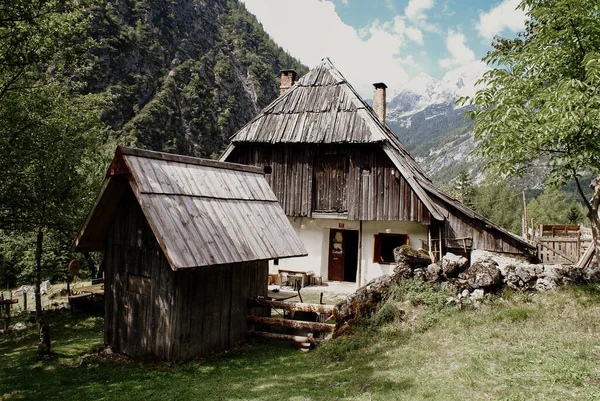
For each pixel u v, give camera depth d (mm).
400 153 18656
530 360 5949
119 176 8320
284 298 10469
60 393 6840
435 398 5152
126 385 7051
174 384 6949
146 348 8430
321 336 9047
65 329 12602
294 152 17328
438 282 8836
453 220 15961
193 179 9094
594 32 7211
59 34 12109
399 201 15914
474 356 6277
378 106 21703
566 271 8625
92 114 16266
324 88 18047
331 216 16719
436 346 6910
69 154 14078
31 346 10812
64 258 23703
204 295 8586
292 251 9812
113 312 9219
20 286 28531
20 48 11078
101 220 9164
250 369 7582
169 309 8031
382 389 5688
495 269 8617
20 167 12688
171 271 8078
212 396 6227
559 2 7145
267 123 17625
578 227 21656
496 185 55562
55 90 14594
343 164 16906
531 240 20281
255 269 10070
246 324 9633
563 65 7691
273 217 10234
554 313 7449
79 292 15984
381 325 8102
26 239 18484
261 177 11031
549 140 7180
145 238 8617
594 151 7094
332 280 17969
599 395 4828
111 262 9336
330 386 6172
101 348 9383
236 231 8922
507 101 7664
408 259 9195
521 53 7836
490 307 8039
